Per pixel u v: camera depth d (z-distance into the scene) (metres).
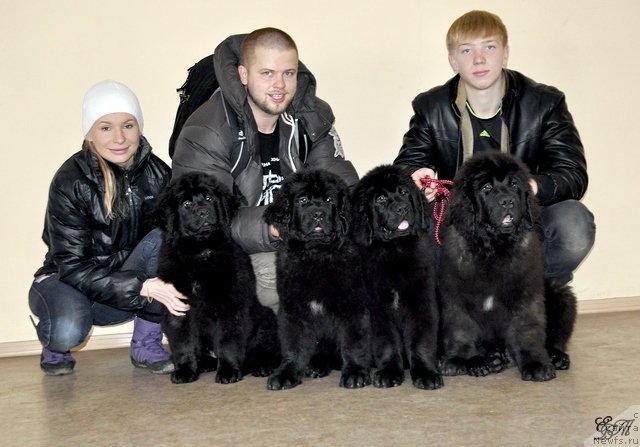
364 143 5.15
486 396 3.04
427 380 3.22
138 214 4.10
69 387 3.73
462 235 3.46
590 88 5.25
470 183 3.44
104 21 4.87
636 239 5.32
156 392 3.48
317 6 5.02
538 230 4.03
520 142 4.16
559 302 3.64
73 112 4.88
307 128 4.21
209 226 3.55
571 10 5.20
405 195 3.45
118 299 3.82
